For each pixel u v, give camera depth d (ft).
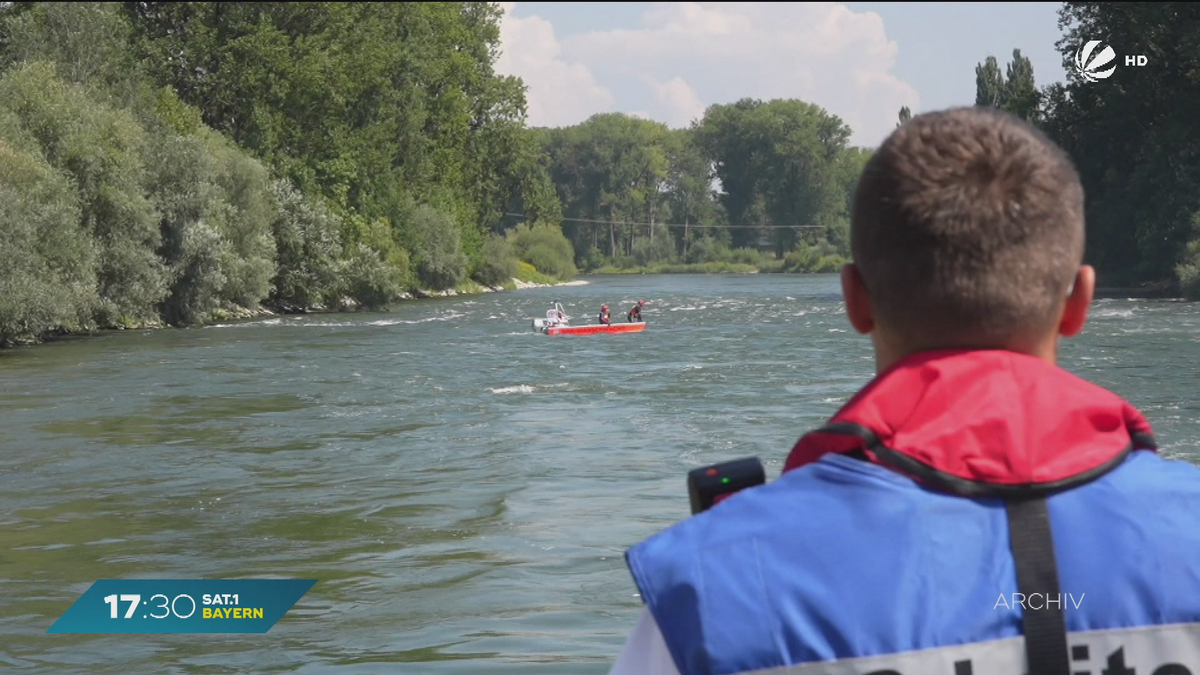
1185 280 164.04
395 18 241.55
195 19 188.34
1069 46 204.44
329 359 94.17
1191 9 187.93
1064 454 5.14
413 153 245.04
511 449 49.16
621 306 186.60
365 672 22.49
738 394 66.85
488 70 281.54
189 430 56.44
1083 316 5.53
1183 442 46.47
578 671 22.11
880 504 5.12
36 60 137.59
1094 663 4.91
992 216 5.16
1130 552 4.99
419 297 235.40
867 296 5.60
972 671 4.92
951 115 5.47
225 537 34.60
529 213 285.64
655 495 39.24
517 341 113.29
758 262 544.21
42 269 114.11
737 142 560.61
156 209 138.00
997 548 5.03
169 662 23.53
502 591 27.86
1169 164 186.60
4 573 30.86
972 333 5.30
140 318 137.28
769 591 5.06
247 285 159.12
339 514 37.50
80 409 64.64
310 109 196.34
